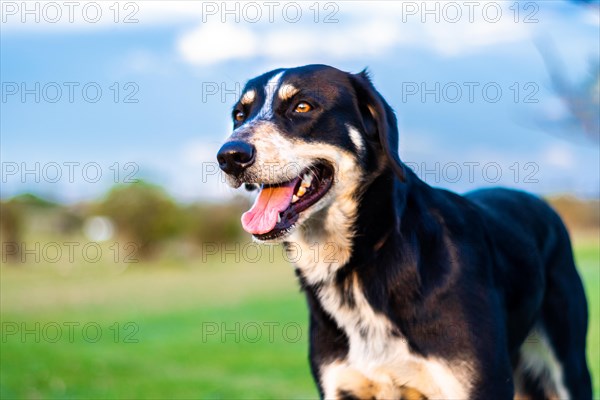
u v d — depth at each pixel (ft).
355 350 12.33
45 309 55.93
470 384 11.73
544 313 14.62
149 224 88.07
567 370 14.66
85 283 73.87
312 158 12.28
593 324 37.58
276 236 12.02
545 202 15.81
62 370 32.04
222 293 62.80
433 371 11.90
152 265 87.40
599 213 76.33
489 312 12.05
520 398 14.93
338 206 12.25
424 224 12.14
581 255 67.87
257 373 31.91
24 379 30.25
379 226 12.08
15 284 72.84
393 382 12.33
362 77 12.75
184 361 34.88
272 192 12.41
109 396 27.68
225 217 90.38
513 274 13.26
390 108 12.55
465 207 13.19
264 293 61.41
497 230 13.52
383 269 12.01
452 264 12.04
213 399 26.84
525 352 14.74
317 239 12.46
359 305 12.20
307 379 30.45
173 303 57.77
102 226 89.10
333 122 12.36
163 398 27.25
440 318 11.84
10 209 86.89
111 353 36.83
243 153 11.87
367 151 12.39
